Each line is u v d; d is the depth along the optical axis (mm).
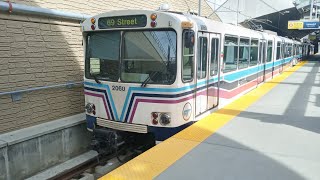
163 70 5945
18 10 6562
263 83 12945
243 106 7816
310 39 48438
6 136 6379
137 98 6133
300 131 5625
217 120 6367
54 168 7008
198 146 4848
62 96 7957
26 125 7051
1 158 5973
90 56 6867
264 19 27438
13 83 6711
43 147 6844
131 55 6266
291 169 3998
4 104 6539
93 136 6727
